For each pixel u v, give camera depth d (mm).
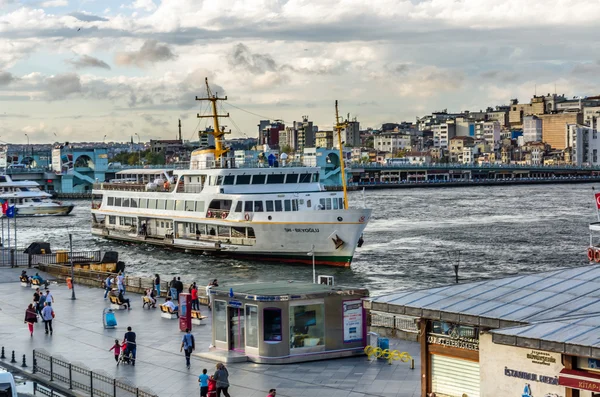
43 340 58125
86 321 64500
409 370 46438
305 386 43812
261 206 115812
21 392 44938
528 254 134375
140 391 40156
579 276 38938
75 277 86312
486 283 40000
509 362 34094
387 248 140875
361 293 49844
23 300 75812
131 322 63344
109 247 143875
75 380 45656
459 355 37656
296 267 113375
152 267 117250
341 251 111125
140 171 144875
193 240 125500
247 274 108750
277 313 48125
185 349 49188
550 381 32844
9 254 110375
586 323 31641
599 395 31844
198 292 73062
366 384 43844
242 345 50188
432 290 39750
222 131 128625
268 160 127875
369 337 51656
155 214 134500
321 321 49250
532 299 36531
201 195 122875
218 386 41094
